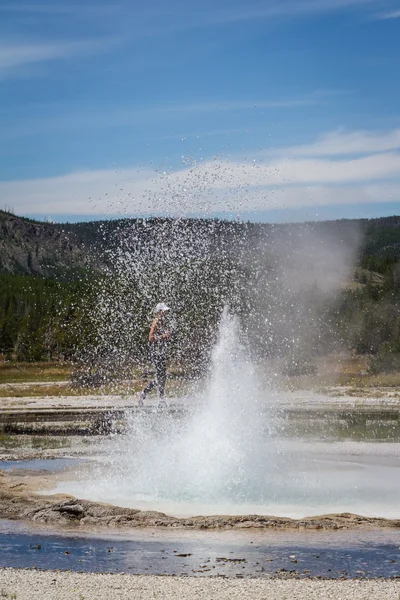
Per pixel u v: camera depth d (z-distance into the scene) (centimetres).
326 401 4166
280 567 1080
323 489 1633
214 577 1009
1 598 888
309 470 1844
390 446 2286
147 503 1505
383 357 6084
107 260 3203
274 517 1362
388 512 1449
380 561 1114
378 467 1923
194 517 1367
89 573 1022
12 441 2502
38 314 9400
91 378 4662
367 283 9650
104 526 1345
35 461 2030
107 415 3331
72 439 2536
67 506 1412
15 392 4906
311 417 3291
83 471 1817
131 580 980
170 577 1003
